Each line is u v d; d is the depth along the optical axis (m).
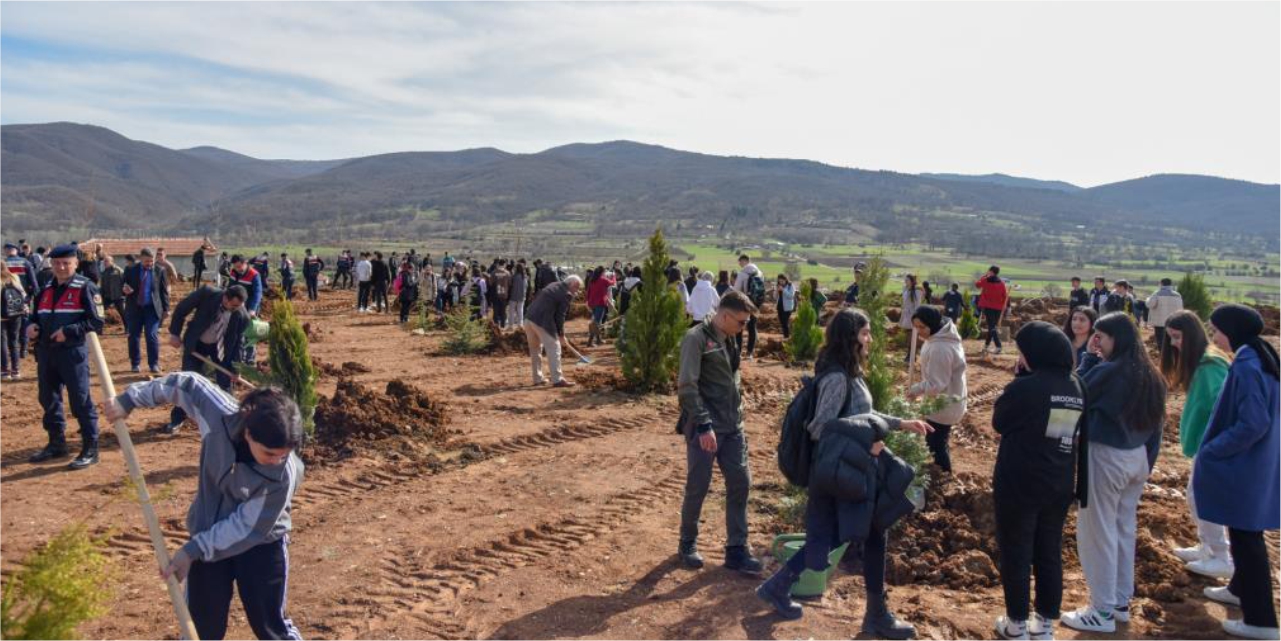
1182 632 4.96
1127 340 4.98
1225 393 4.91
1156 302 18.36
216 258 36.44
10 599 3.14
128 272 13.13
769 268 132.75
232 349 8.88
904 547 5.98
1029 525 4.68
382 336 19.34
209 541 3.41
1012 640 4.75
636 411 10.98
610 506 7.11
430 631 4.82
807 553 4.83
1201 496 4.93
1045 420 4.57
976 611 5.19
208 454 3.49
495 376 13.70
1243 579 4.88
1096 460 4.93
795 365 15.70
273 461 3.43
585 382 12.67
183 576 3.43
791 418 4.88
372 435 8.70
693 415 5.50
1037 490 4.59
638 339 12.38
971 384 14.51
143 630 4.70
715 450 5.50
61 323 7.55
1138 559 5.94
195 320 8.80
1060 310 27.88
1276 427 4.78
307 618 4.93
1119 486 4.92
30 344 15.16
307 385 8.47
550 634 4.80
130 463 3.49
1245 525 4.77
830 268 142.75
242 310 8.91
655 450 9.03
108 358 14.66
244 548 3.46
